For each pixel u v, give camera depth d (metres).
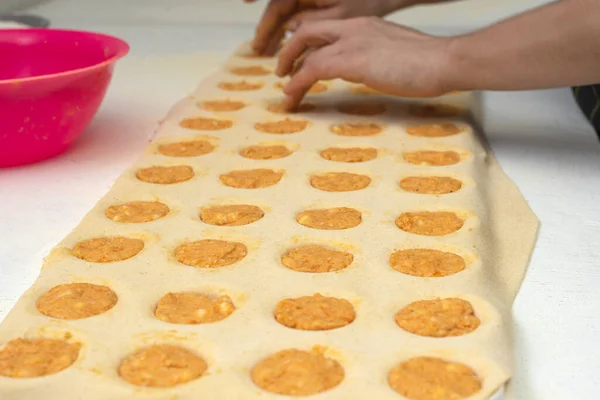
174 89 1.08
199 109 0.98
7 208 0.78
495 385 0.57
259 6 1.64
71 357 0.59
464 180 0.81
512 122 0.98
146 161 0.84
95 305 0.64
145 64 1.21
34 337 0.61
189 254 0.69
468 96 1.02
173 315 0.63
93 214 0.74
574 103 1.04
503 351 0.60
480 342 0.60
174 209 0.76
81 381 0.57
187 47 1.31
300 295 0.65
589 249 0.73
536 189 0.83
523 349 0.62
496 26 0.87
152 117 0.98
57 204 0.79
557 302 0.67
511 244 0.73
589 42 0.79
